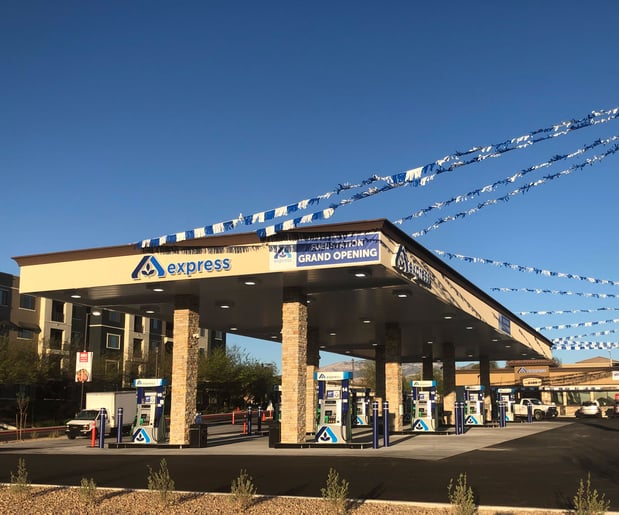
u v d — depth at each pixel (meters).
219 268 20.45
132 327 69.25
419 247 21.55
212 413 67.88
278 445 21.47
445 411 38.88
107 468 15.54
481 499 10.22
